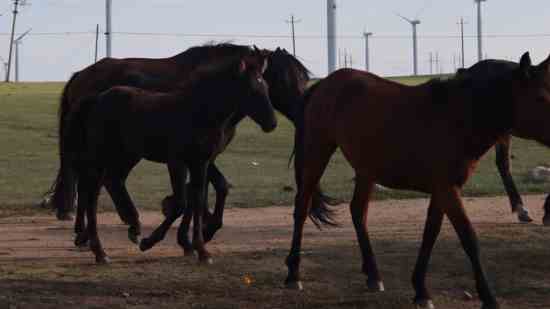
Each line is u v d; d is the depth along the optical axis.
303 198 9.82
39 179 21.61
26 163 25.55
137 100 11.23
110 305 8.71
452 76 8.77
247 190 19.14
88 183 11.43
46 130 35.88
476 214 15.52
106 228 14.55
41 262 11.22
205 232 12.04
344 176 21.78
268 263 10.73
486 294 8.11
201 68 11.05
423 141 8.38
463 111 8.20
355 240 12.66
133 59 13.47
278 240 13.18
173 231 14.27
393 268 10.47
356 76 9.55
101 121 11.33
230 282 9.75
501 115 8.21
